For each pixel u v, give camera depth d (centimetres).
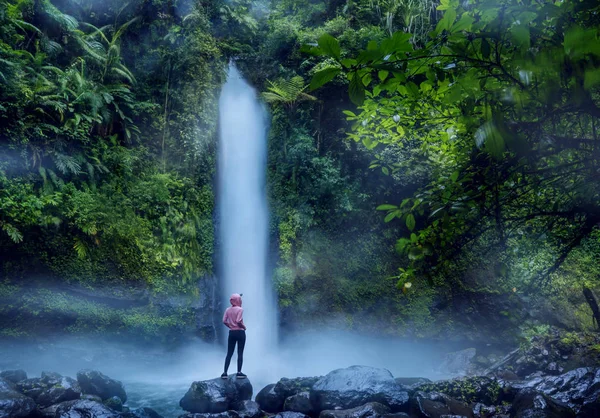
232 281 1775
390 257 1750
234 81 1966
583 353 1283
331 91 1864
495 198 312
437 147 428
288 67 1962
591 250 1580
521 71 196
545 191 331
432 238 341
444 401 827
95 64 1698
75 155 1473
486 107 234
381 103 397
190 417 757
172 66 1852
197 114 1819
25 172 1364
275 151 1878
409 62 236
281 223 1780
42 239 1342
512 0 213
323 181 1775
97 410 730
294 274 1716
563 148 264
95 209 1441
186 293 1554
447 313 1658
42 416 754
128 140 1695
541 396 761
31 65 1481
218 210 1820
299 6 2167
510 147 208
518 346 1516
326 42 197
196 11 1888
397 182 1677
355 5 2002
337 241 1781
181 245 1608
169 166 1764
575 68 185
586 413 773
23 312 1298
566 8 202
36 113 1441
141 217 1588
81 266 1391
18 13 1415
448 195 325
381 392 810
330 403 802
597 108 215
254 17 2142
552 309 1530
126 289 1450
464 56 226
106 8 1872
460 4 292
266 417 812
